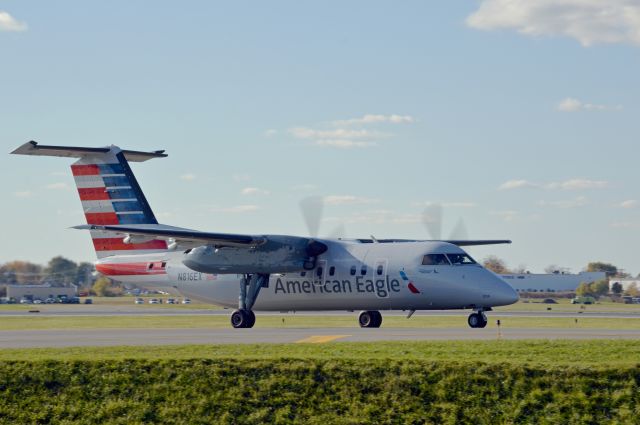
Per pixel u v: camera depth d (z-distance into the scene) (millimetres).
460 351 71062
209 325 120062
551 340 78062
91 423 60875
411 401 60781
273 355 68938
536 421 58594
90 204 123000
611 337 83000
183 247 113625
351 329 102000
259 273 112062
